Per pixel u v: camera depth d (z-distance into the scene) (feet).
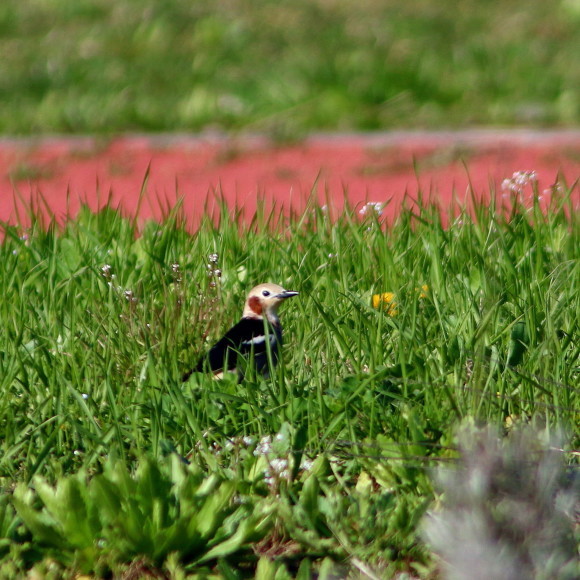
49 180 79.77
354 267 39.86
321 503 24.94
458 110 96.22
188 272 39.50
